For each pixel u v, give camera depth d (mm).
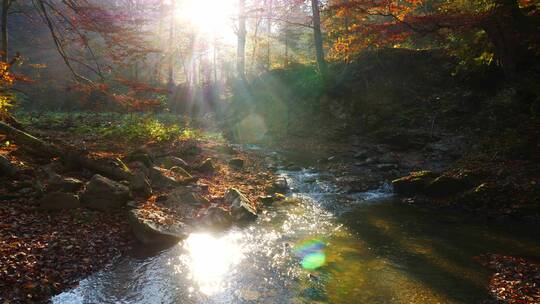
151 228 8227
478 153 14703
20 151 11344
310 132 24625
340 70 27625
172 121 24859
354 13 22969
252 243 8609
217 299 6207
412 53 25156
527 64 15609
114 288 6367
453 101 21047
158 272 7023
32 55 39219
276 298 6270
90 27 11930
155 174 11680
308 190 13508
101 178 9492
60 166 11023
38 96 34594
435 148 17781
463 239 8883
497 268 7270
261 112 29047
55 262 6715
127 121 19672
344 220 10336
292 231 9438
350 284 6766
